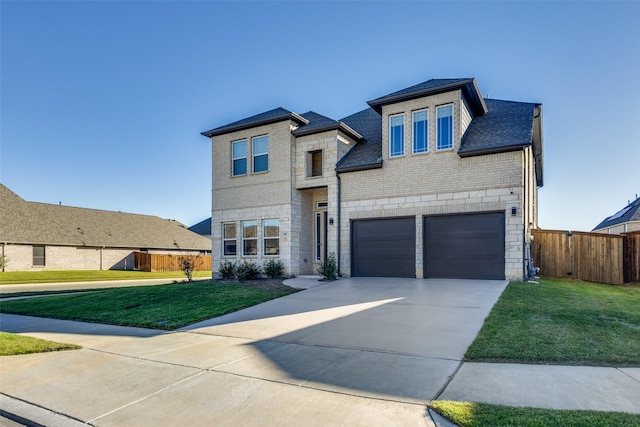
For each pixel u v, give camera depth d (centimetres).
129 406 435
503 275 1258
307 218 1733
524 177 1270
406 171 1443
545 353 554
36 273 2808
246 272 1587
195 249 4384
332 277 1448
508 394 419
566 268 1409
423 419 366
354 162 1562
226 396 449
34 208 3372
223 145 1847
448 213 1352
